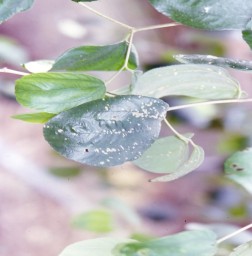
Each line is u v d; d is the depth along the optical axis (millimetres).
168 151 753
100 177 1785
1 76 1812
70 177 1728
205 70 724
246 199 1590
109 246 685
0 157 1863
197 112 1732
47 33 2133
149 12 2119
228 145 1750
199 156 722
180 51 1835
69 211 1732
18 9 656
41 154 1874
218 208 1620
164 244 654
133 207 1728
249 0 655
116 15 2090
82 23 2061
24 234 1710
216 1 654
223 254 889
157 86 727
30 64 752
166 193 1771
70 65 718
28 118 697
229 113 1784
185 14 656
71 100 673
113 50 718
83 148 659
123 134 662
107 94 682
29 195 1760
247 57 1784
